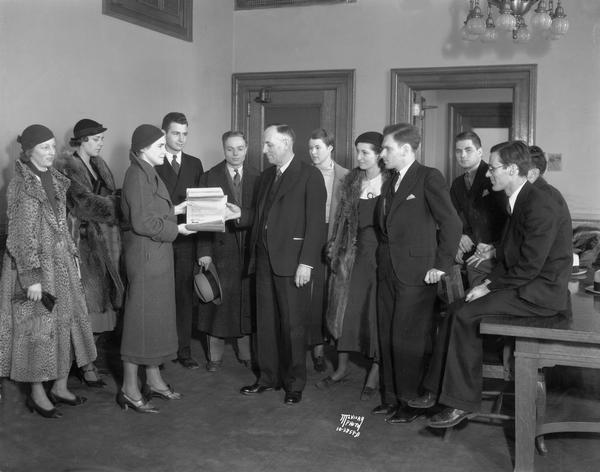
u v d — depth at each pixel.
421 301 3.72
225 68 7.00
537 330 3.05
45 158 3.79
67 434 3.58
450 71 6.48
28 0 4.44
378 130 6.75
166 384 4.18
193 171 4.88
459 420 3.42
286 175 4.09
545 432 3.35
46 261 3.77
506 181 3.45
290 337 4.08
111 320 4.54
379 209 3.90
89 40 5.00
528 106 6.32
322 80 6.87
